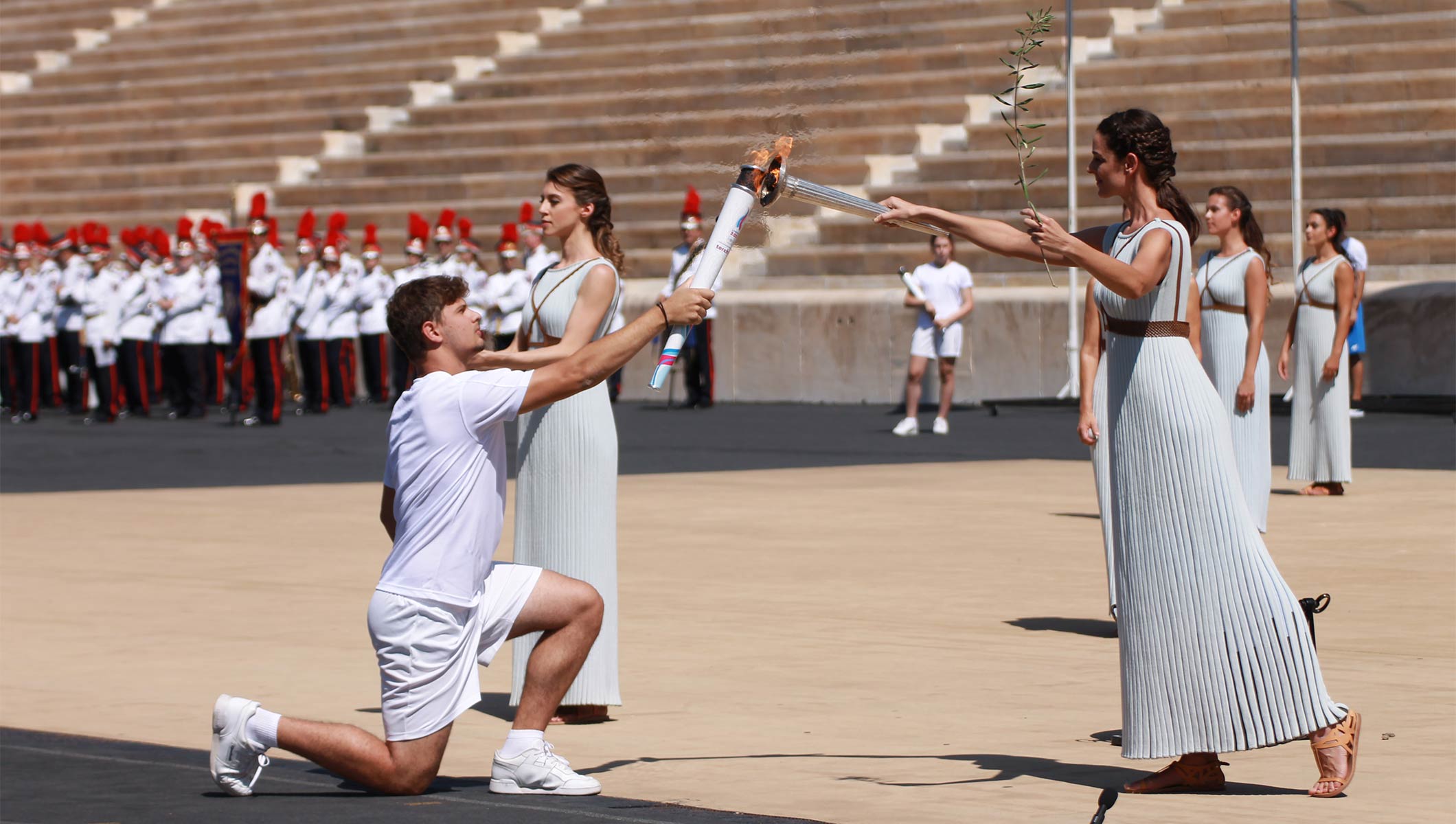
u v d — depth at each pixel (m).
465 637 8.32
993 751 9.11
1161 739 8.08
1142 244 8.00
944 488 21.84
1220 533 8.00
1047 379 36.88
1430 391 34.28
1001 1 40.16
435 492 8.23
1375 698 10.14
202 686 10.98
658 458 26.44
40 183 52.28
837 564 15.65
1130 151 8.15
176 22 56.62
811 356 39.25
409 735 8.31
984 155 39.28
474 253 38.06
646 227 42.47
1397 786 8.20
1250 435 15.02
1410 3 39.47
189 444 30.38
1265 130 38.81
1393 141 37.38
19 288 39.25
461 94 48.69
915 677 10.95
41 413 41.62
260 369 35.22
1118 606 8.26
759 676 11.04
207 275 37.84
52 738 9.68
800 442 29.12
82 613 13.55
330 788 8.59
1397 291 34.62
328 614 13.44
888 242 40.62
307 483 23.67
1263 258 15.34
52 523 19.09
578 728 9.80
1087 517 18.84
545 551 10.06
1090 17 41.56
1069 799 8.11
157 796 8.43
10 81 56.91
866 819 7.85
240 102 51.72
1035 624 12.66
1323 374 20.30
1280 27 40.38
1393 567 14.96
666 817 7.90
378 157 47.88
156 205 49.78
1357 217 36.84
